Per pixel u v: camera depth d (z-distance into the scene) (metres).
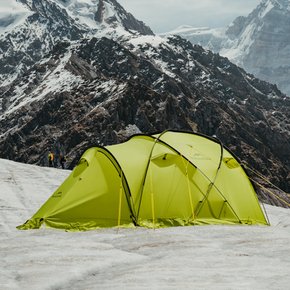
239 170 22.28
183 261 11.66
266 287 8.90
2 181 40.97
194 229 17.12
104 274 10.74
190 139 22.05
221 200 20.52
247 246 13.47
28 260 12.07
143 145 21.41
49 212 20.08
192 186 20.39
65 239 15.72
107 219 19.58
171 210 19.72
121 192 19.83
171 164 20.64
